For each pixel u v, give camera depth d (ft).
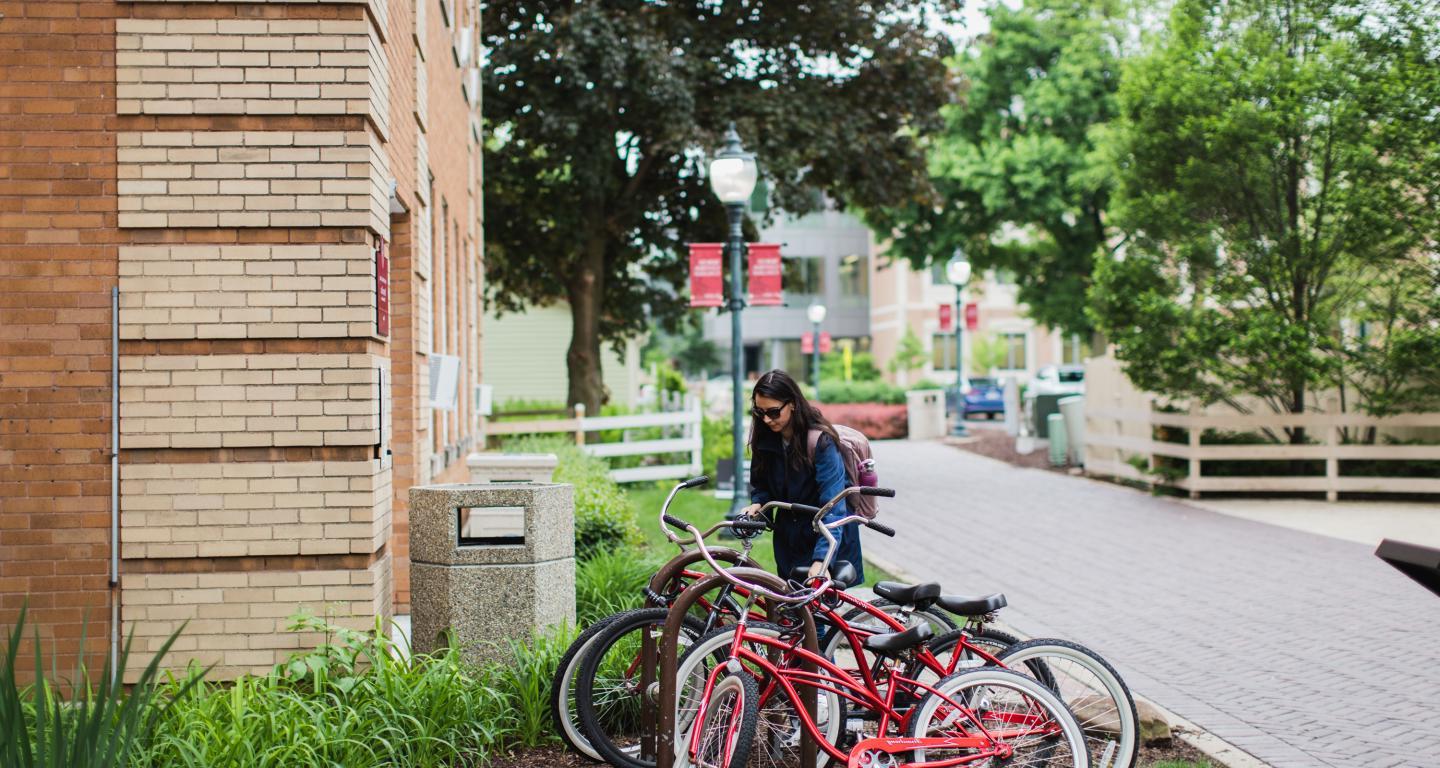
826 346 200.95
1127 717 18.11
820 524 18.57
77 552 23.52
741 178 48.06
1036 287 124.47
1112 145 65.26
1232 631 31.45
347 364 23.82
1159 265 61.87
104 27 23.66
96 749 13.91
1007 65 116.26
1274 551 44.62
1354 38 58.54
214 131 23.76
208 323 23.67
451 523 23.72
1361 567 40.98
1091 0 115.14
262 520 23.75
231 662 23.66
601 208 86.17
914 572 40.68
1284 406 61.11
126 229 23.63
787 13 80.59
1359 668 27.48
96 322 23.59
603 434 80.38
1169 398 62.80
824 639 18.93
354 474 23.86
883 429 121.39
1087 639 30.66
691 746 17.02
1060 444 80.18
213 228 23.72
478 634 23.65
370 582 23.80
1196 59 60.85
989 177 115.03
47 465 23.50
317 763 17.95
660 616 19.27
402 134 30.83
